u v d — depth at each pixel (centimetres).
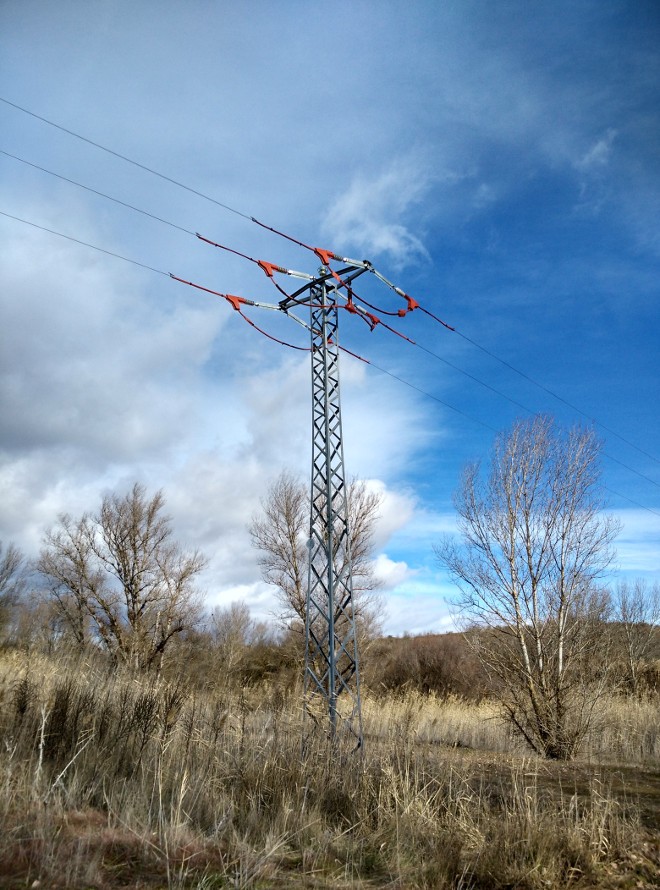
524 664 1566
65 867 472
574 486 1611
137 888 462
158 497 3209
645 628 2917
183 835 581
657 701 1922
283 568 3219
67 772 670
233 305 1317
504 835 614
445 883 555
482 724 1738
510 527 1608
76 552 3080
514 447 1664
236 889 482
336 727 1002
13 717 757
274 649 2972
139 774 708
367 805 741
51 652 1177
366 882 555
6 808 531
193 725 854
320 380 1294
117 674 1023
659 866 593
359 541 3219
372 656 3303
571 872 574
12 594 2878
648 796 898
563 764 1250
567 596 1553
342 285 1375
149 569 3095
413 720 1388
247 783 749
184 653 1262
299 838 631
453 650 3381
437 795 749
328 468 1212
